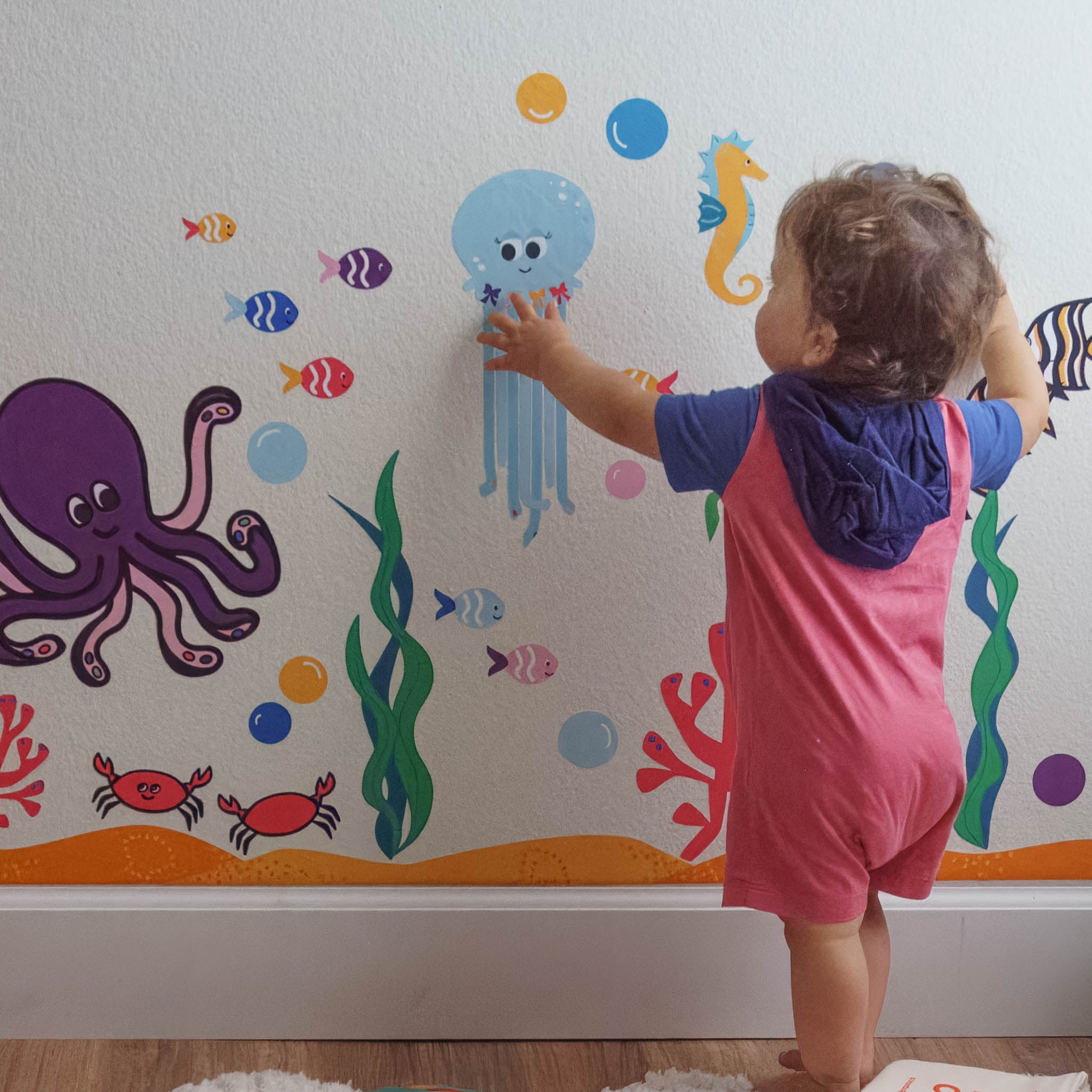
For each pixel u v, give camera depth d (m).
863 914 1.00
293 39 0.99
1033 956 1.16
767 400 0.89
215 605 1.08
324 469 1.06
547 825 1.13
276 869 1.12
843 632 0.89
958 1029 1.17
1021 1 1.02
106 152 1.00
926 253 0.83
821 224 0.86
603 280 1.04
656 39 1.01
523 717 1.11
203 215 1.01
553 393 0.99
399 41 1.00
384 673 1.09
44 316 1.02
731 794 0.96
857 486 0.86
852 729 0.88
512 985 1.14
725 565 1.09
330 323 1.04
